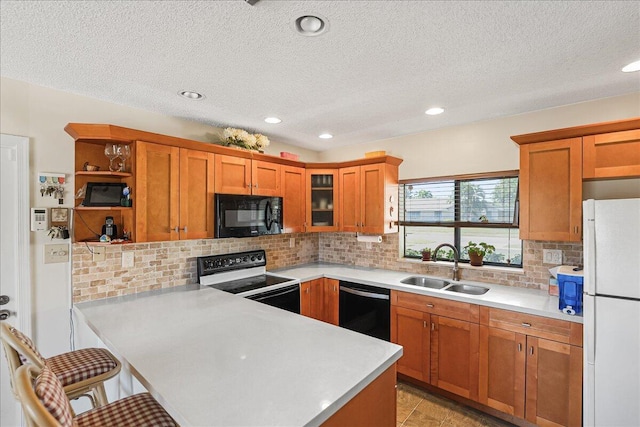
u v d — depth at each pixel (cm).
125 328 174
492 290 259
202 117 267
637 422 166
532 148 232
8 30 139
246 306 217
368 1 121
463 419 230
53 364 150
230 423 95
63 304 210
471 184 302
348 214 346
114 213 233
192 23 135
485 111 257
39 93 200
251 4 121
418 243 343
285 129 309
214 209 262
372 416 131
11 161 191
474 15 131
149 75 186
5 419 187
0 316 187
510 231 286
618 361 171
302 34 144
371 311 295
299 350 147
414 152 329
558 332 201
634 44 153
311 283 319
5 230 189
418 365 265
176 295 244
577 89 211
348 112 257
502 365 223
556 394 201
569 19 134
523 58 168
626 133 199
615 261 172
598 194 228
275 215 310
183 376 123
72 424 92
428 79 194
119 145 221
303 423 96
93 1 120
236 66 176
